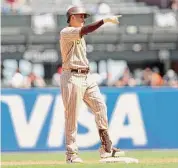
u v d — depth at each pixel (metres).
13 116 41.38
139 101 42.34
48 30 75.38
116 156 27.94
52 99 41.62
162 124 42.53
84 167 24.69
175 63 79.88
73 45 27.00
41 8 82.56
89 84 27.48
